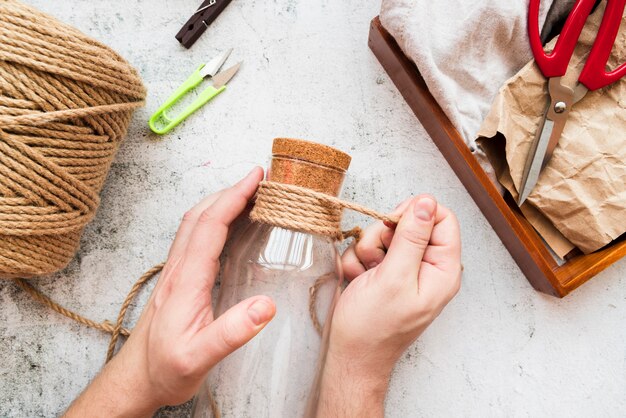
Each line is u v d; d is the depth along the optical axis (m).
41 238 0.54
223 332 0.48
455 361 0.66
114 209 0.64
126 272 0.64
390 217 0.53
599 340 0.67
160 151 0.64
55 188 0.53
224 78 0.64
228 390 0.53
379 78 0.66
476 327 0.66
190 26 0.64
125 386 0.55
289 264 0.51
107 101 0.55
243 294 0.53
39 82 0.51
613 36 0.58
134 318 0.64
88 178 0.55
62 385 0.63
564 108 0.59
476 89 0.62
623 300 0.67
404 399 0.65
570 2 0.61
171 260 0.59
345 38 0.66
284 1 0.65
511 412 0.66
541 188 0.61
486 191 0.61
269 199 0.50
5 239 0.52
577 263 0.61
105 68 0.54
